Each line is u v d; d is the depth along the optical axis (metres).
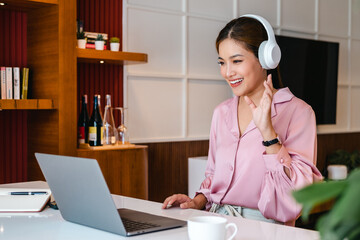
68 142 3.30
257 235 1.26
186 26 4.33
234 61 1.73
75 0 3.33
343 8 5.82
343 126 5.85
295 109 1.68
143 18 4.06
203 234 1.05
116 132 3.63
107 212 1.25
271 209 1.56
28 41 3.54
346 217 0.39
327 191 0.42
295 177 1.53
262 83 1.77
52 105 3.28
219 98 4.65
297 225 4.46
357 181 0.41
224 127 1.82
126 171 3.50
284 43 5.00
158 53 4.17
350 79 5.91
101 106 3.88
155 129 4.18
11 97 3.24
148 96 4.13
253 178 1.68
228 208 1.74
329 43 5.50
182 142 4.37
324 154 5.57
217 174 1.79
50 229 1.34
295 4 5.26
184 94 4.35
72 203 1.37
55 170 1.37
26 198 1.63
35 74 3.47
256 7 4.87
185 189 4.40
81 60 3.57
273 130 1.55
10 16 3.48
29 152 3.58
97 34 3.58
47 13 3.35
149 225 1.33
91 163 1.21
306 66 5.25
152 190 4.16
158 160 4.19
